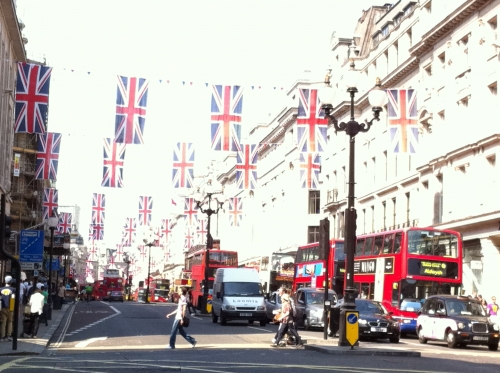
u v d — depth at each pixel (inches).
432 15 2022.6
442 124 1969.7
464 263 1825.8
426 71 2084.2
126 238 3122.5
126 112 1149.1
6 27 1968.5
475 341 1123.9
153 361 714.2
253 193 4069.9
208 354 823.1
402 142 1526.8
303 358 779.4
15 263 834.2
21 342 965.2
